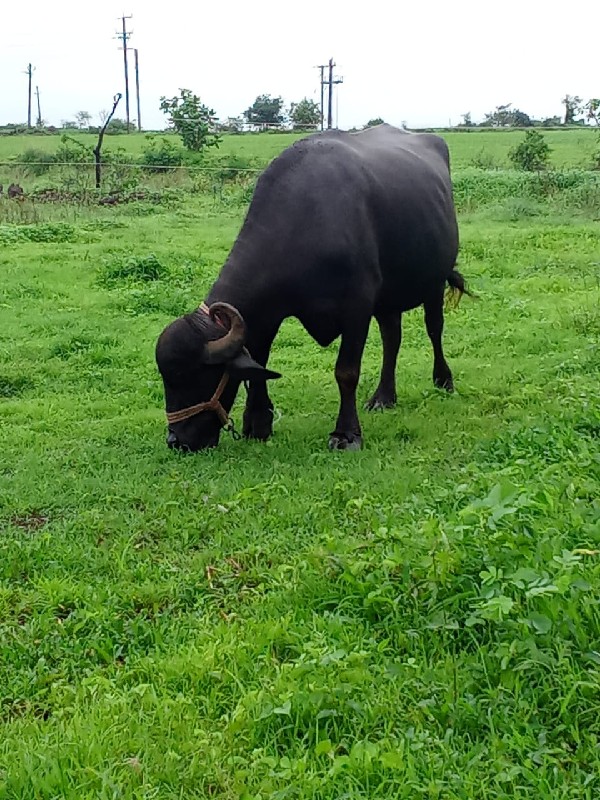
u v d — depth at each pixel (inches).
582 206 554.3
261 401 197.2
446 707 102.9
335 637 118.4
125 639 124.6
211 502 163.3
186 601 134.0
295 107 1803.6
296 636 118.7
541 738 97.8
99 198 685.9
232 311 177.8
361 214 188.9
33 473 182.2
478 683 107.0
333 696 105.0
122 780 96.8
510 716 101.4
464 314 309.0
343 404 191.9
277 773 95.5
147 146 1133.1
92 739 102.8
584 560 123.5
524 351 261.0
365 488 163.0
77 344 281.0
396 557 123.1
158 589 135.2
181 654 118.7
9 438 205.6
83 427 213.0
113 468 184.1
